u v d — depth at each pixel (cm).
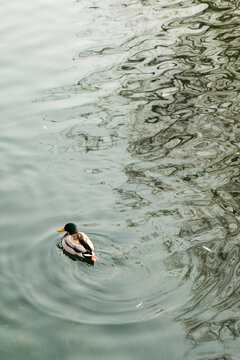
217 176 1290
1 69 1747
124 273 1018
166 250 1070
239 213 1169
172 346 866
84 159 1362
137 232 1120
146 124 1492
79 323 911
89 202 1214
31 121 1506
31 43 1905
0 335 896
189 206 1194
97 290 980
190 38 1933
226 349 859
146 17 2095
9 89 1645
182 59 1811
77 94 1631
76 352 862
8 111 1545
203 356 847
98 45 1897
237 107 1554
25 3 2228
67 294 975
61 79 1700
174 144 1412
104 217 1168
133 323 907
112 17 2095
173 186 1259
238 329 893
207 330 891
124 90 1648
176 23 2042
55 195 1240
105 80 1700
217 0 2228
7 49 1862
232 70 1741
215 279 997
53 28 2009
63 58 1817
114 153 1384
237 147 1392
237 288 976
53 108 1562
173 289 975
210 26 2011
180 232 1118
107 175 1303
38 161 1351
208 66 1767
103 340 880
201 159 1352
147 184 1269
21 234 1130
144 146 1406
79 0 2252
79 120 1512
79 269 1034
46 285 998
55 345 877
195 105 1570
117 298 960
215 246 1076
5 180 1283
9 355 862
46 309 943
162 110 1552
